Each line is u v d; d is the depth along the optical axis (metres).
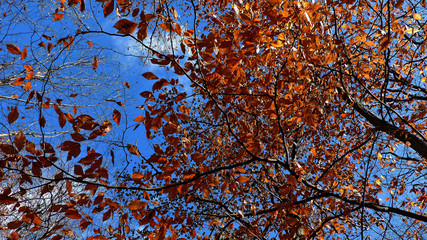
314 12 3.19
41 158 2.81
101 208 3.27
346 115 5.11
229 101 3.89
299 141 6.59
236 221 4.22
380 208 3.63
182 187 3.35
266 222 5.34
